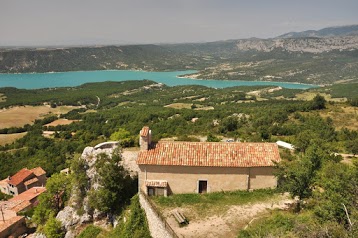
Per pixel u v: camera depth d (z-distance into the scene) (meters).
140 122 131.75
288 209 30.91
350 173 26.42
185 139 63.06
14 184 80.00
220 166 33.91
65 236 39.09
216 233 27.58
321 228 20.70
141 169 34.62
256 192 34.53
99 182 38.69
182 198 33.91
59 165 96.56
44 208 49.62
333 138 80.12
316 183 31.16
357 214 20.80
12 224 54.97
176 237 25.94
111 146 47.41
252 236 24.72
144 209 33.00
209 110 162.75
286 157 45.69
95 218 38.56
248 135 77.69
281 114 111.94
